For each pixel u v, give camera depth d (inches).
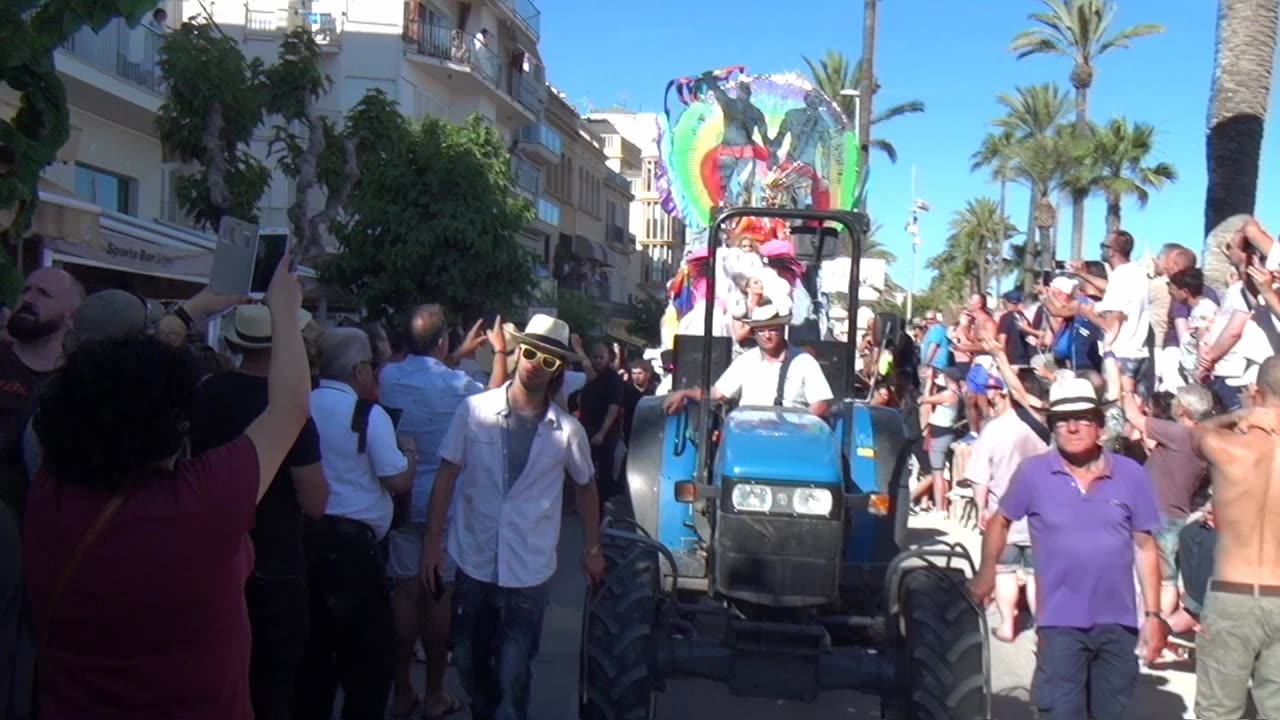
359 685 202.7
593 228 2197.3
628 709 198.4
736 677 206.4
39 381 172.2
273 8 1256.8
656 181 472.4
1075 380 199.3
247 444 114.2
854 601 234.1
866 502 217.3
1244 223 305.6
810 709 266.2
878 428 248.7
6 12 148.9
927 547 220.4
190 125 658.2
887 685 206.5
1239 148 453.4
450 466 201.2
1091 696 202.1
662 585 229.3
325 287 698.2
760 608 207.2
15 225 158.1
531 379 197.5
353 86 1273.4
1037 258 1727.4
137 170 837.8
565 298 1317.7
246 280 155.9
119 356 107.7
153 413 106.9
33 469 154.6
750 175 461.7
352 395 205.6
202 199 668.7
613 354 553.3
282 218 1199.6
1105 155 1701.5
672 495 247.3
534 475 198.2
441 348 258.8
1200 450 210.4
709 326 231.6
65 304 173.8
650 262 2780.5
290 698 177.6
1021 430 306.3
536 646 200.7
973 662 200.7
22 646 143.1
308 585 198.1
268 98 679.1
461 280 690.8
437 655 248.4
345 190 651.5
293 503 174.7
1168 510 299.4
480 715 200.4
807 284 365.1
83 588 104.7
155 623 105.6
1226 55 456.1
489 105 1494.8
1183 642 318.7
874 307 697.6
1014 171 1836.9
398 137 708.7
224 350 237.1
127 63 779.4
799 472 200.8
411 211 681.0
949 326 644.1
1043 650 202.2
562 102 1894.7
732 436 209.5
